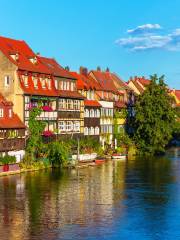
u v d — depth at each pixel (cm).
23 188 5528
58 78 8481
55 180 6122
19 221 4169
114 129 10475
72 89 8969
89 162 7975
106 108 10144
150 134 9988
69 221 4184
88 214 4422
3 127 6769
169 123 10325
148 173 6919
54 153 7312
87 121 9294
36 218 4262
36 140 7312
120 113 10888
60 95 8275
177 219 4291
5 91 7469
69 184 5859
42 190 5441
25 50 8394
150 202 4938
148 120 10044
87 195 5238
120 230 3959
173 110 10362
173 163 8231
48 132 7794
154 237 3803
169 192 5456
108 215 4403
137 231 3941
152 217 4353
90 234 3847
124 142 10162
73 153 8062
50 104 8144
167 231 3950
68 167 7356
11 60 7488
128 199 5066
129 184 5953
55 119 8138
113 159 8894
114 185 5866
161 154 10175
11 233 3850
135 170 7231
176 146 12862
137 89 12862
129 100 11869
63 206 4709
